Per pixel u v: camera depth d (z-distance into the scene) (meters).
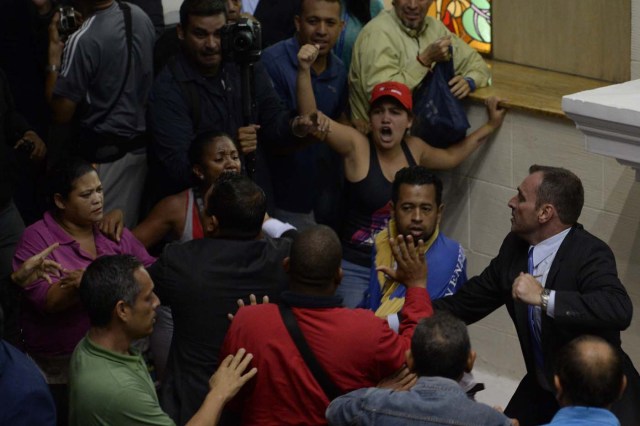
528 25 8.14
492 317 7.83
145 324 4.82
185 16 6.80
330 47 7.46
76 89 7.15
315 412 4.65
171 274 5.06
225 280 5.05
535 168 5.72
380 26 7.57
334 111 7.65
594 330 5.46
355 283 7.08
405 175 6.02
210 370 5.07
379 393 4.35
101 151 7.29
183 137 6.85
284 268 4.86
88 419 4.69
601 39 7.80
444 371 4.33
